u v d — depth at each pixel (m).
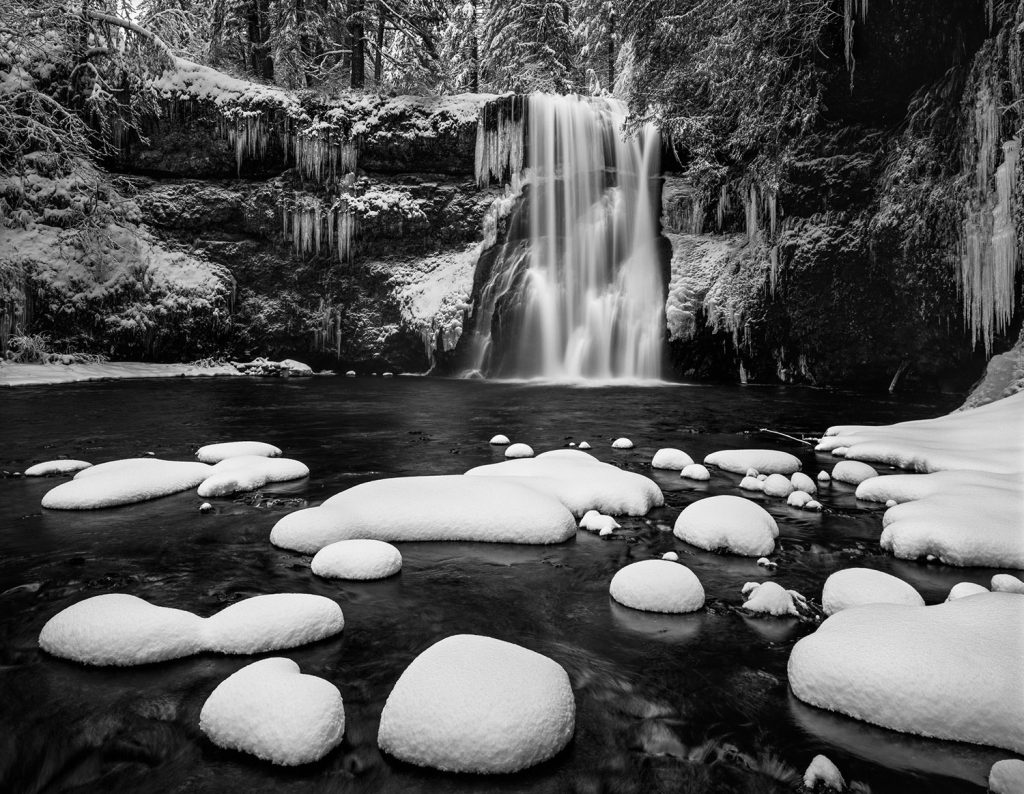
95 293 20.00
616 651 3.37
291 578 4.33
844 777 2.38
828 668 2.85
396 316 21.97
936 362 15.65
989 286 12.58
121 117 19.95
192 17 25.89
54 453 8.38
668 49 19.03
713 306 18.42
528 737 2.44
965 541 4.57
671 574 3.96
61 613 3.38
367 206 21.55
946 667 2.67
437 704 2.52
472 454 8.49
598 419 11.83
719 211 19.23
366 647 3.40
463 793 2.31
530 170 21.03
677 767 2.46
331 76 23.78
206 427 10.64
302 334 22.48
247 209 21.81
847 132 15.77
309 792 2.32
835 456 8.51
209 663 3.20
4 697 2.90
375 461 8.02
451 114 21.27
